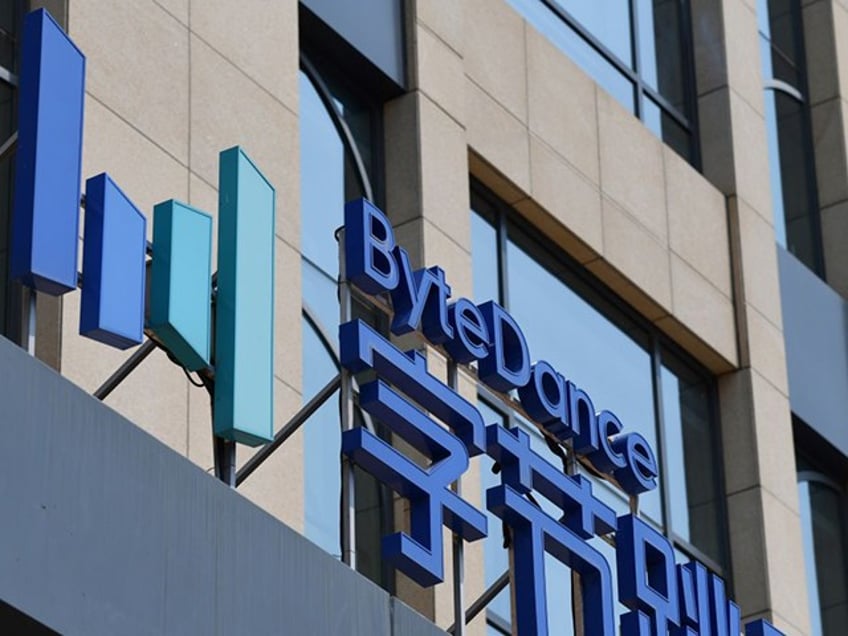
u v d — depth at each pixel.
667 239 24.52
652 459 18.00
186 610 12.30
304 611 13.12
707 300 24.94
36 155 13.42
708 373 25.31
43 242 13.28
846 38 29.45
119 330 13.54
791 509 24.98
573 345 23.22
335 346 19.81
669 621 17.45
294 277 18.02
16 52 17.31
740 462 24.83
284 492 17.23
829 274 28.23
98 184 13.81
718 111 26.31
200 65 17.83
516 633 15.97
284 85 18.64
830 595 26.39
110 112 16.81
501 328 17.03
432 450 15.76
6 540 11.39
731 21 26.86
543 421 17.23
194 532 12.52
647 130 24.75
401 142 21.02
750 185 26.16
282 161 18.30
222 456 14.05
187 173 17.33
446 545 19.34
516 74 22.86
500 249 22.41
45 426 11.81
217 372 14.14
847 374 27.55
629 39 25.97
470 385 20.66
